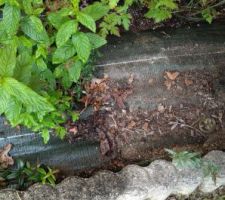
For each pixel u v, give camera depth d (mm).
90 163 852
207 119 919
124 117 889
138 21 969
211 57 970
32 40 742
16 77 653
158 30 974
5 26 675
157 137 889
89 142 862
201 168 806
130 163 859
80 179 760
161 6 899
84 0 913
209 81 949
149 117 900
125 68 917
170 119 906
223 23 1013
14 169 805
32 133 845
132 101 902
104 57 912
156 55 944
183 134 900
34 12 713
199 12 967
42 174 794
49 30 785
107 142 868
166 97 920
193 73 949
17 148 835
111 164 856
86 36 708
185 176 799
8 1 665
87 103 868
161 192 797
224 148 898
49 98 749
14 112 669
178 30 983
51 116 769
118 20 868
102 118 876
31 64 685
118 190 763
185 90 932
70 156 849
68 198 740
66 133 853
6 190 731
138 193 775
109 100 888
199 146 894
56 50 725
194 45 971
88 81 875
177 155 797
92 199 748
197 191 871
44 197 733
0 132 835
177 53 956
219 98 940
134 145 875
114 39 937
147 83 921
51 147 848
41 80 734
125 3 862
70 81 781
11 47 599
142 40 951
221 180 831
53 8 791
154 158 867
